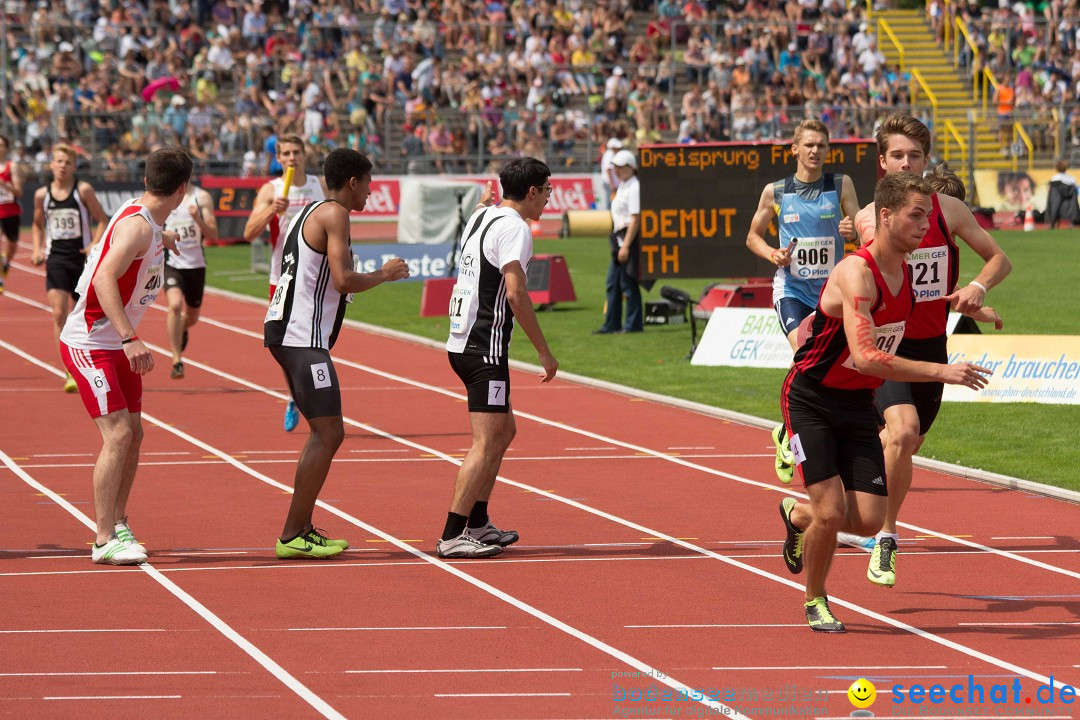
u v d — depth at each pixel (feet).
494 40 436.76
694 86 417.69
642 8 467.52
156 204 82.17
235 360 174.40
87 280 81.82
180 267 151.43
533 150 393.09
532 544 86.43
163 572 79.66
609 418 133.08
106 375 81.87
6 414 136.98
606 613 70.69
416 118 393.09
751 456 114.93
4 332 198.70
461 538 83.05
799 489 102.42
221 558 83.25
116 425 82.23
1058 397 132.87
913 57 451.53
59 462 113.80
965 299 76.38
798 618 69.67
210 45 408.46
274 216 124.26
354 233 352.28
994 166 404.16
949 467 107.86
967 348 136.98
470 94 410.11
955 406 133.08
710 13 462.60
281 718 55.01
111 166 355.97
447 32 434.71
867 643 65.31
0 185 208.23
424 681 59.62
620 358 168.25
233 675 60.49
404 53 411.95
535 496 100.48
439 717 55.11
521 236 81.87
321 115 382.01
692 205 175.01
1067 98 439.22
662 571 79.46
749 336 162.91
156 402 144.05
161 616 70.23
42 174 352.08
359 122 392.47
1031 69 443.73
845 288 63.72
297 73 398.21
